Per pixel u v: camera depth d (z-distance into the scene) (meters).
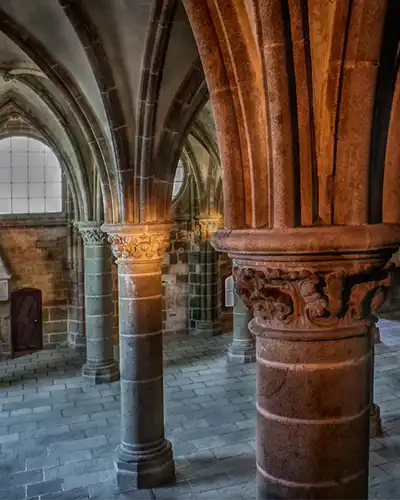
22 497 8.41
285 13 3.33
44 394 13.25
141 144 7.90
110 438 10.59
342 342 3.81
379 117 3.58
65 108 12.22
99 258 14.02
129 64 7.56
